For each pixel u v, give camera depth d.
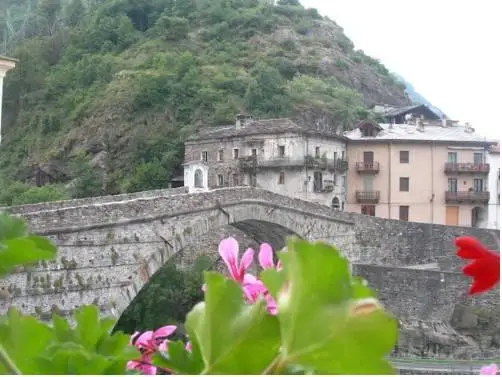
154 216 25.61
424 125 57.88
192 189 41.97
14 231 2.15
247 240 42.56
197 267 39.50
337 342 1.41
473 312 34.88
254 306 1.68
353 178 53.81
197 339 1.79
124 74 81.12
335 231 36.19
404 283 35.84
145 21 102.44
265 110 71.19
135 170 67.62
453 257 38.50
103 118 75.06
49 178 72.75
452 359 34.09
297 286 1.46
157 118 72.56
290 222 33.47
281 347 1.62
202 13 99.38
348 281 1.44
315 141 51.41
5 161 79.44
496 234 39.16
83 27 102.56
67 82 86.88
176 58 83.50
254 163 51.72
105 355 2.31
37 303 21.39
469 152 53.31
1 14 120.12
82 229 22.91
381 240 38.09
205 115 71.44
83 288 22.83
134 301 36.19
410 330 35.00
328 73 91.81
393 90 100.62
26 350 2.04
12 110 86.44
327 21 108.94
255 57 89.94
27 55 88.31
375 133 54.50
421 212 52.78
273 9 103.81
